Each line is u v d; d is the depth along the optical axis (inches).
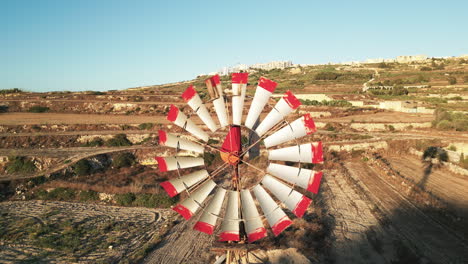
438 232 991.6
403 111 3191.4
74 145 2005.4
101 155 1786.4
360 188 1432.1
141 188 1411.2
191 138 2145.7
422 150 1999.3
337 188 1453.0
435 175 1593.3
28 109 2755.9
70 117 2588.6
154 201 1328.7
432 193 1317.7
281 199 466.0
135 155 1888.5
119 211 1262.3
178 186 480.1
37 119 2449.6
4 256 869.8
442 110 2758.4
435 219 1089.4
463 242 919.7
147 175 1621.6
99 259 879.7
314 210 1182.3
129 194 1355.8
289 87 5088.6
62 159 1692.9
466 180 1503.4
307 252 852.6
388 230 1012.5
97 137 2074.3
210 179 494.6
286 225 453.7
